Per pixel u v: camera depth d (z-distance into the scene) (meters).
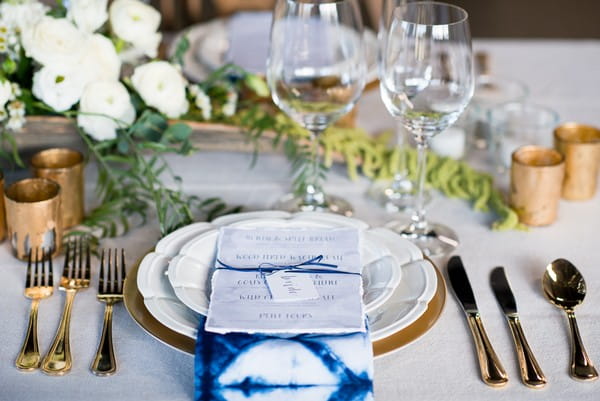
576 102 1.35
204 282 0.82
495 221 1.04
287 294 0.76
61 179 0.98
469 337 0.80
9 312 0.84
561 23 3.15
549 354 0.77
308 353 0.69
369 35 1.46
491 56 1.55
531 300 0.86
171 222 0.97
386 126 1.32
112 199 1.05
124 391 0.72
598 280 0.91
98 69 1.00
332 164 1.22
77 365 0.75
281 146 1.16
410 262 0.85
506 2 3.30
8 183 1.13
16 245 0.93
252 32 1.41
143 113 1.03
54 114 1.08
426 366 0.75
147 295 0.78
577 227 1.03
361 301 0.75
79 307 0.84
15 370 0.74
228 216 0.94
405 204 1.08
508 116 1.23
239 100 1.26
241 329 0.71
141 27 1.05
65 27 0.97
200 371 0.69
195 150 1.07
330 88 1.00
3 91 0.99
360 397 0.68
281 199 1.10
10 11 1.01
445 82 0.89
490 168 1.20
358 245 0.85
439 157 1.18
